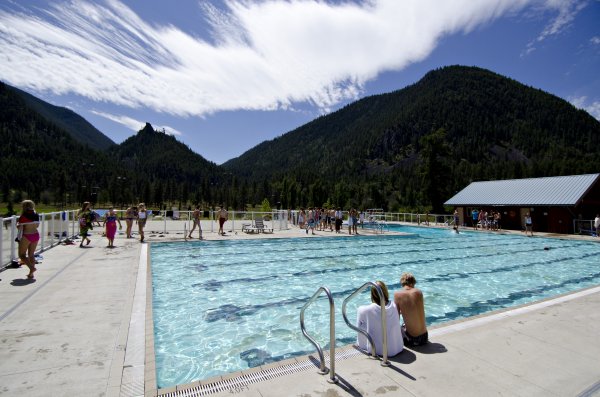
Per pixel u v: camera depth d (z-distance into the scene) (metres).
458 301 8.29
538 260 13.91
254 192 154.00
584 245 18.72
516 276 10.98
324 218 25.44
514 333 4.82
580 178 26.03
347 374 3.63
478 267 12.38
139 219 15.54
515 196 27.80
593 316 5.61
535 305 6.30
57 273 8.51
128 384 3.40
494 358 4.03
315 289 9.04
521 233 23.80
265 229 24.12
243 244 16.73
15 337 4.56
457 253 15.52
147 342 4.44
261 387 3.36
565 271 11.80
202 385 3.41
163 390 3.30
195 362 5.03
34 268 7.98
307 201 129.50
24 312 5.58
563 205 23.62
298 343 5.70
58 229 14.32
